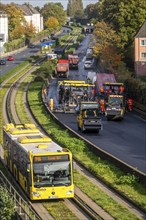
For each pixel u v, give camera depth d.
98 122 68.44
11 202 30.66
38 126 72.88
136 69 128.62
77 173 45.53
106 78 95.75
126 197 37.81
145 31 129.88
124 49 136.12
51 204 36.19
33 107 90.50
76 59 155.12
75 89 87.44
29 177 35.84
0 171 43.19
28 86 121.94
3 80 132.25
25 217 29.64
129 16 139.00
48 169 35.88
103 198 37.66
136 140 65.25
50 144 38.84
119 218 32.94
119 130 72.69
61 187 36.00
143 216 33.69
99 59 149.38
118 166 46.47
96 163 48.66
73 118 81.38
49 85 122.69
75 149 53.91
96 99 87.56
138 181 41.66
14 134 43.16
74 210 35.09
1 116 81.75
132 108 92.62
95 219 32.50
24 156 37.44
